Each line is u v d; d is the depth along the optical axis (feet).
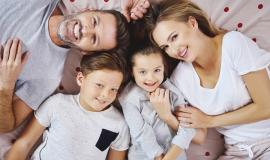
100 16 3.33
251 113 3.56
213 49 3.48
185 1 3.39
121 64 3.42
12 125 3.59
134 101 3.58
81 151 3.60
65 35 3.36
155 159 3.69
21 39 3.37
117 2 3.40
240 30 3.63
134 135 3.60
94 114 3.58
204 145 3.96
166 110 3.62
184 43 3.41
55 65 3.50
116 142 3.70
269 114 3.55
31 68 3.44
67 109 3.54
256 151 3.79
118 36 3.37
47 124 3.62
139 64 3.43
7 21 3.35
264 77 3.43
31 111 3.63
